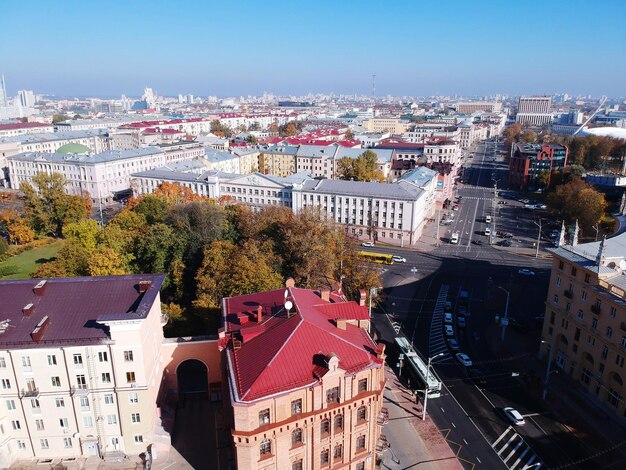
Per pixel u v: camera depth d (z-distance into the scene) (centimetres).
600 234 17700
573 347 9175
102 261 10362
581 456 7362
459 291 13525
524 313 12194
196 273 10988
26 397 6656
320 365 5756
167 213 13488
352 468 6291
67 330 6725
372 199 17725
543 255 16750
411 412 8331
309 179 19612
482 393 8900
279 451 5600
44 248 16838
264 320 6675
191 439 7406
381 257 15725
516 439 7719
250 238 12050
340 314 6881
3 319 6844
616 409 8212
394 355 10119
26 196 17725
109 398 6869
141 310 6706
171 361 7944
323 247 10969
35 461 6969
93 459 7025
